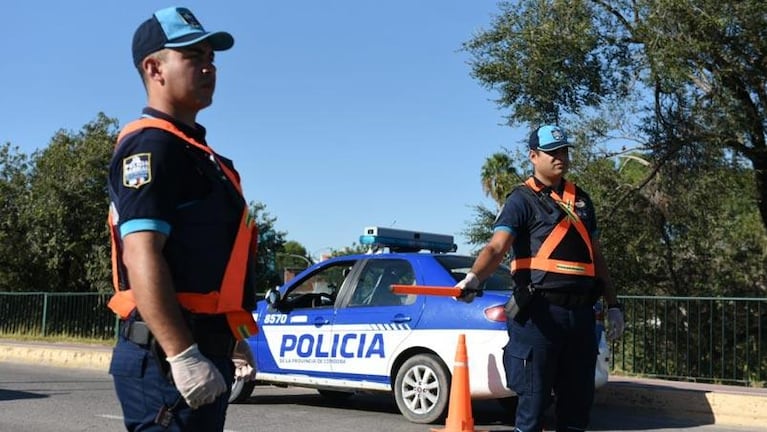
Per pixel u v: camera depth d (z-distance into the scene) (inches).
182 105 97.1
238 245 97.0
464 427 271.1
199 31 97.3
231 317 95.7
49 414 336.2
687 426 312.7
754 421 317.1
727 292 666.8
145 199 87.9
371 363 319.3
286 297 359.6
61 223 954.7
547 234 166.1
